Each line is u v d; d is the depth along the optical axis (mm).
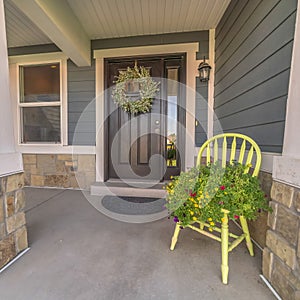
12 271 1399
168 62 3301
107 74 3402
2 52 1459
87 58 3213
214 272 1398
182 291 1231
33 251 1640
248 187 1371
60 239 1837
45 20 2256
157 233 1965
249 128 1964
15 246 1561
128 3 2479
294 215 1095
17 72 3551
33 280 1315
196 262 1508
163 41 3176
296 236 1075
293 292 1081
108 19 2799
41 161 3598
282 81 1441
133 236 1902
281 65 1454
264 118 1684
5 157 1467
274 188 1298
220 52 2816
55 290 1233
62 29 2465
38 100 3576
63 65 3424
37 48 3443
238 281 1312
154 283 1294
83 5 2539
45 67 3525
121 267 1448
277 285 1211
